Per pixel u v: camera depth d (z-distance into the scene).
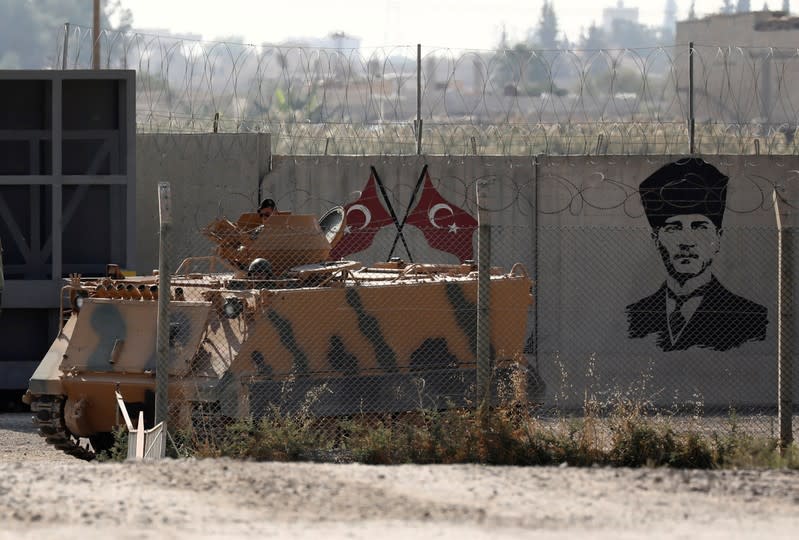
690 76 68.50
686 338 68.19
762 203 66.81
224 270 69.75
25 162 70.00
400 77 68.56
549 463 42.81
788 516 31.53
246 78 76.00
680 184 68.38
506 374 52.53
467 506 31.91
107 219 70.44
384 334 50.62
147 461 37.44
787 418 44.69
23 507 30.83
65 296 64.75
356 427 45.53
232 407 46.69
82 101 69.69
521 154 71.12
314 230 53.34
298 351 48.50
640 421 45.06
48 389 50.06
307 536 28.20
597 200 68.69
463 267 57.09
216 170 70.81
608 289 68.56
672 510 31.91
